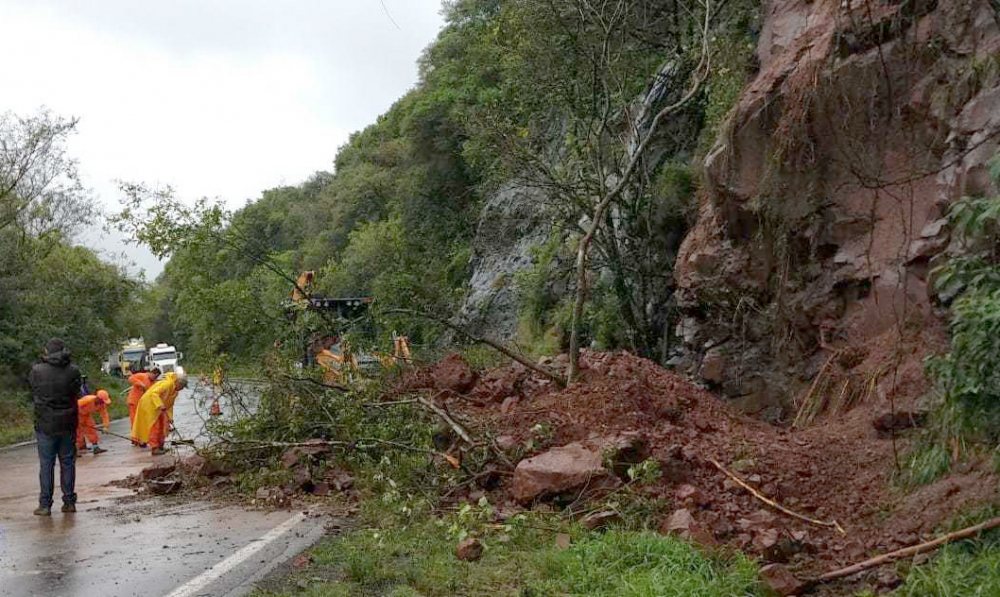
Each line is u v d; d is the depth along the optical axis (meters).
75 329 34.47
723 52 13.91
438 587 5.57
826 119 10.50
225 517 8.46
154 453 14.86
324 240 54.28
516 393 10.63
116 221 12.15
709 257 11.95
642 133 16.28
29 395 28.70
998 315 5.38
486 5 33.78
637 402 9.26
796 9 12.58
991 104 8.59
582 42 15.66
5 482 12.30
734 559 5.92
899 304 9.48
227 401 11.30
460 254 30.91
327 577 6.02
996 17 8.43
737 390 11.67
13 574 6.43
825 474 7.53
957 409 5.94
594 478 7.43
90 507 9.40
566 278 19.98
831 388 9.95
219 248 12.66
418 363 11.96
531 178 15.27
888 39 10.02
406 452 9.21
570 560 5.84
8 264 30.94
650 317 15.33
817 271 10.80
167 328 55.97
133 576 6.29
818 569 5.94
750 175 11.38
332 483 9.32
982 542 5.44
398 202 43.50
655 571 5.42
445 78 37.97
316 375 11.18
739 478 7.47
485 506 7.32
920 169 9.61
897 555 5.56
